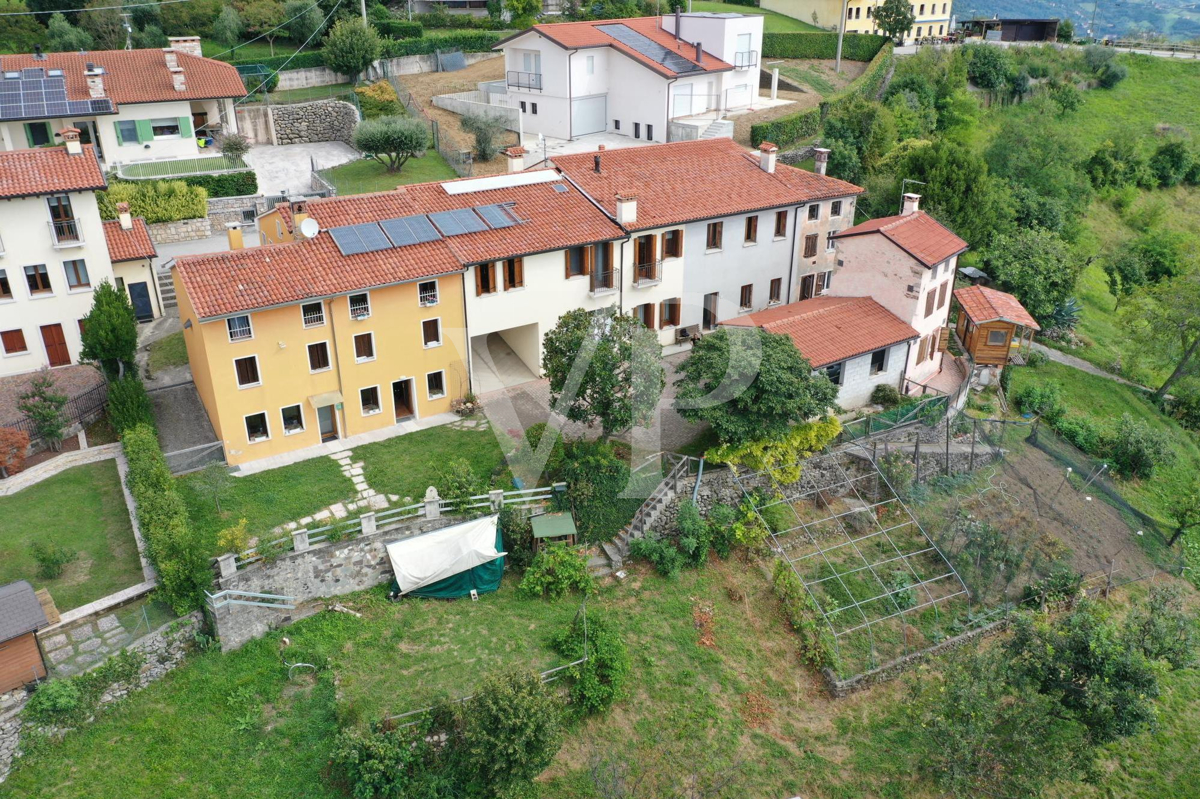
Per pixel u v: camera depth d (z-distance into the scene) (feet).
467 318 119.65
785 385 108.17
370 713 83.66
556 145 196.24
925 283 129.39
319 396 112.98
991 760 87.15
